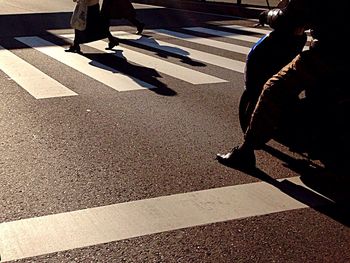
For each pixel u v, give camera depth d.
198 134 6.64
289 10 5.12
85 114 7.31
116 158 5.83
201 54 11.61
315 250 4.16
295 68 5.16
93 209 4.68
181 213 4.64
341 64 4.95
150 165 5.66
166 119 7.18
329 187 5.25
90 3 11.30
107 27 11.70
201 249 4.11
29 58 10.85
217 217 4.59
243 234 4.34
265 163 5.82
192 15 18.69
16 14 18.02
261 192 5.10
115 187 5.12
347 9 4.81
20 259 3.93
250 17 18.14
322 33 4.97
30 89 8.46
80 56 11.16
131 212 4.64
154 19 17.45
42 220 4.48
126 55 11.37
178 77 9.50
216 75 9.73
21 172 5.41
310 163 5.84
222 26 15.92
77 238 4.21
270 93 5.29
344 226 4.53
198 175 5.44
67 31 14.51
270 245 4.20
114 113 7.38
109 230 4.34
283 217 4.64
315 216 4.68
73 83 8.91
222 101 8.09
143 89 8.65
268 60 5.69
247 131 5.55
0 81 8.91
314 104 5.17
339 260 4.04
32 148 6.07
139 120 7.12
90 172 5.45
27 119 7.06
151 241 4.19
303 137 5.33
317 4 4.89
